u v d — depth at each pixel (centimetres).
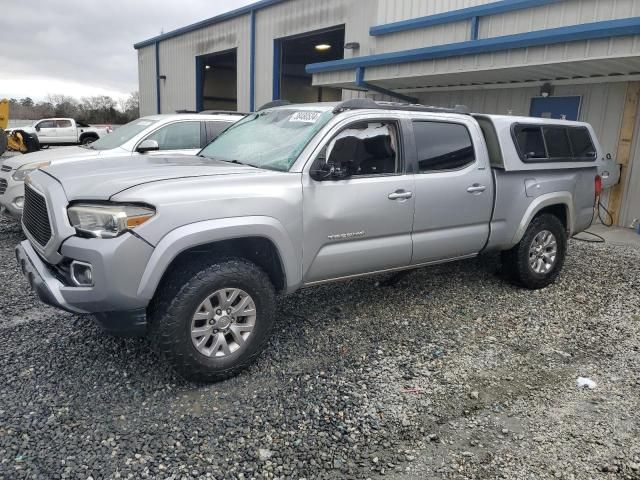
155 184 322
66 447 275
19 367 359
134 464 264
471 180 471
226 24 1708
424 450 284
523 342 425
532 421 313
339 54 1903
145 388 337
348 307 489
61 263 326
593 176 596
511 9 868
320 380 354
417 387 349
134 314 315
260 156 408
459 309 493
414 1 1088
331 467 268
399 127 431
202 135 777
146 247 306
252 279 348
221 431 294
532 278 541
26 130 2469
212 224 325
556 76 884
